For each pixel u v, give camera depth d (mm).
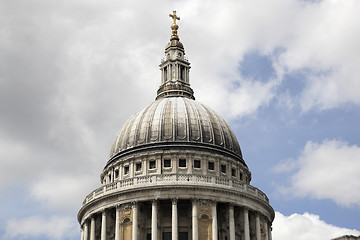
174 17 158125
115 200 125562
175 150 130500
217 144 134875
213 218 122500
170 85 147625
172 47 152375
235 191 125750
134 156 131875
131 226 122375
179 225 124250
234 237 123188
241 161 137750
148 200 123125
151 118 136875
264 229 131125
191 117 136500
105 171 138250
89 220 131000
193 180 124500
